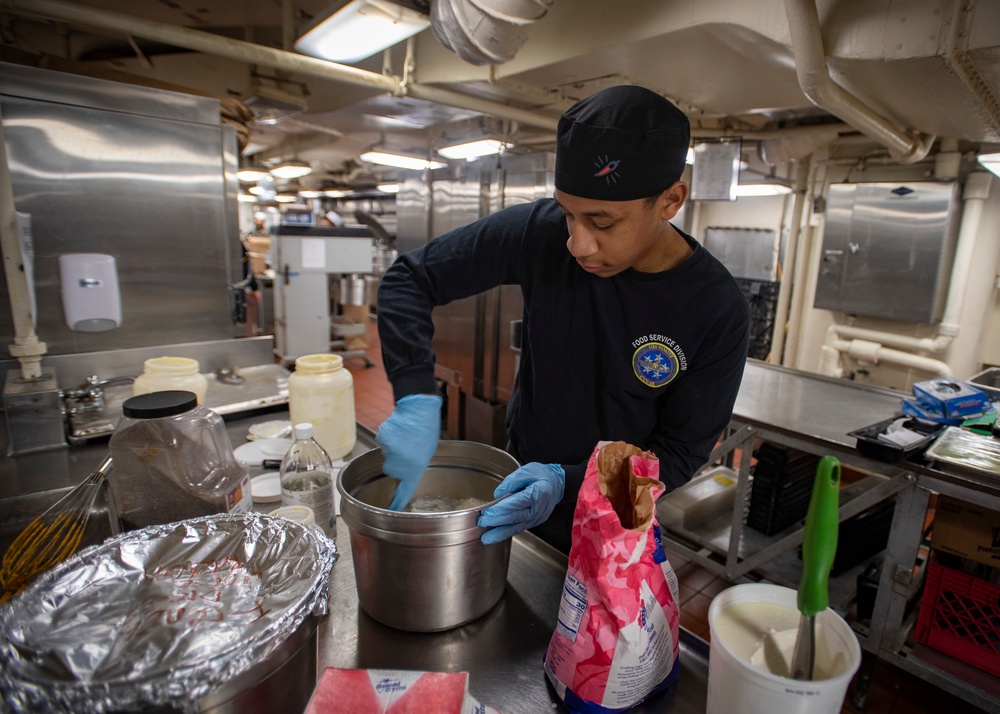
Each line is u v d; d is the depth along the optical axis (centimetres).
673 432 102
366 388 533
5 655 49
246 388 190
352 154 700
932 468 164
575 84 271
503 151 363
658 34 197
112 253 201
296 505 96
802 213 433
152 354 198
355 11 184
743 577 234
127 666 48
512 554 99
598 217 78
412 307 106
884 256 356
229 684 49
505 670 72
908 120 232
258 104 345
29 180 182
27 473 132
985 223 331
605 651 61
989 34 126
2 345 181
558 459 114
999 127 203
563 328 103
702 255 96
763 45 188
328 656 73
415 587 74
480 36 177
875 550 235
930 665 174
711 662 57
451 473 100
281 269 504
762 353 484
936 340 347
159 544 67
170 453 92
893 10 141
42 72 178
